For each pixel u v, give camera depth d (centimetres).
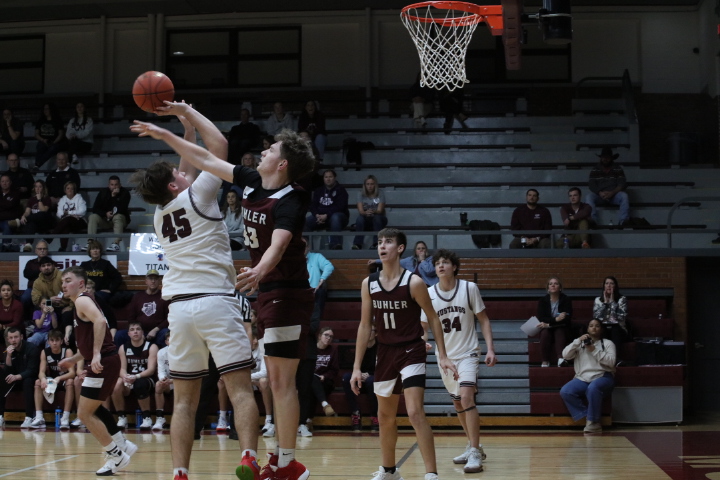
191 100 2028
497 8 1017
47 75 2053
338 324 1308
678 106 1914
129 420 1237
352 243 1509
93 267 1398
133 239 1443
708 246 1516
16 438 1055
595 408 1138
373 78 1972
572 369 1204
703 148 1881
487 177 1706
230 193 1471
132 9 1997
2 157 1836
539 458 844
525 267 1400
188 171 536
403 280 600
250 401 463
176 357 474
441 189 1681
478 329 1321
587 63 1942
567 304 1230
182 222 479
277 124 1814
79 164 1828
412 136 1827
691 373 1407
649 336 1315
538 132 1827
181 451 464
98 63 2028
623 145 1780
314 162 481
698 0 1906
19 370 1247
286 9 1997
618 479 699
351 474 727
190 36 2052
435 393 1223
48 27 2061
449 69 1086
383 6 1972
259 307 484
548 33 933
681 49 1928
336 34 1997
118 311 1389
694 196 1534
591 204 1560
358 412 1176
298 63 2017
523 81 1958
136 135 1912
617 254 1389
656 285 1380
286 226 451
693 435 1070
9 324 1319
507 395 1205
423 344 604
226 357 466
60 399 1248
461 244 1539
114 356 730
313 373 1099
